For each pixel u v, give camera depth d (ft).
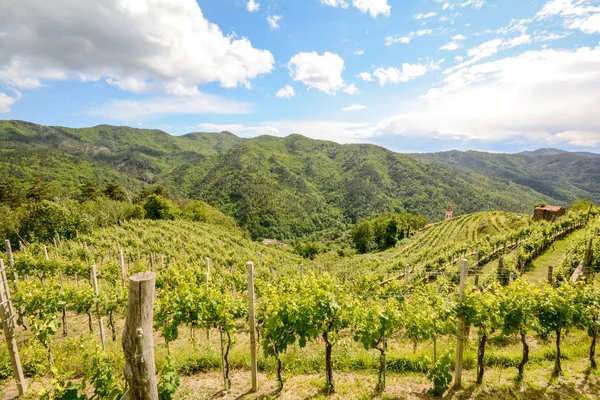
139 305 9.59
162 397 13.39
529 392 17.53
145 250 85.20
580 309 19.08
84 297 28.89
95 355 13.91
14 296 24.72
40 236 93.20
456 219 203.82
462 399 17.02
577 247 54.54
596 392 17.43
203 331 31.76
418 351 24.80
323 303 17.58
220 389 18.56
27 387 18.34
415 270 73.72
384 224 203.21
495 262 67.67
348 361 21.65
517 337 27.37
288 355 22.70
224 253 102.73
